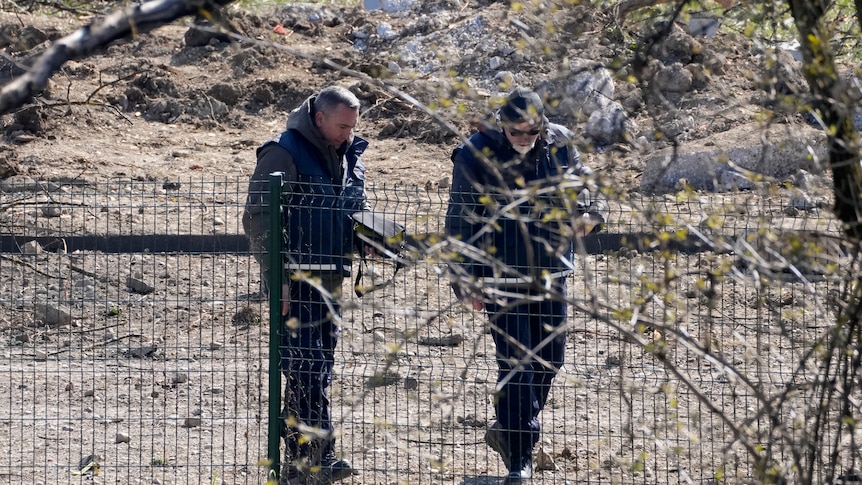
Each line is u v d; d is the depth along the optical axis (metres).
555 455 24.88
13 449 25.84
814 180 15.55
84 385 29.83
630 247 18.42
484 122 15.59
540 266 21.64
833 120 14.50
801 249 14.58
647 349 14.77
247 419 23.30
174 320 34.91
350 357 29.89
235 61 61.47
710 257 16.50
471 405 27.97
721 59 16.31
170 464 24.78
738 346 25.94
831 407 16.78
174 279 37.78
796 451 15.39
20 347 32.75
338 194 23.06
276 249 21.83
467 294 16.67
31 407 28.41
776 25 15.55
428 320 16.59
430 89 15.52
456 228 21.52
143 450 25.83
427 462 24.69
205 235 40.16
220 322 34.75
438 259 16.44
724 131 46.25
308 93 59.16
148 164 51.09
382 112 56.84
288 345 22.25
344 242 22.80
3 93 11.37
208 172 50.03
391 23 65.50
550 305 22.38
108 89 58.97
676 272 15.96
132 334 33.69
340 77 60.34
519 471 22.81
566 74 15.73
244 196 45.59
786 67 15.06
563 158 21.52
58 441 25.06
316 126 22.97
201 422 26.47
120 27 11.88
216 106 58.06
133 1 13.74
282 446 23.86
